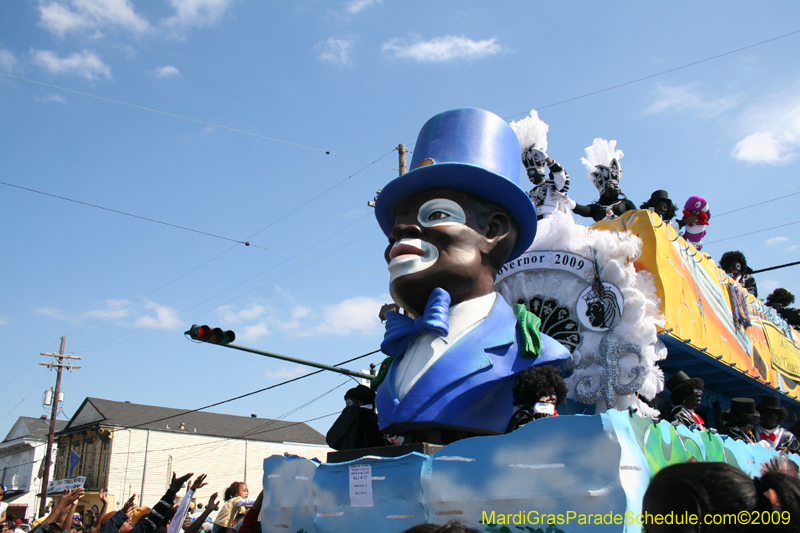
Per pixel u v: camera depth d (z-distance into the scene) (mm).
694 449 5043
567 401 7172
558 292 7531
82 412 43344
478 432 5609
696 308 7879
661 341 7246
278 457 5641
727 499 2133
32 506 45625
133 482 38312
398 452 4867
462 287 5984
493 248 6273
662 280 7238
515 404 5453
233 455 42719
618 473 3783
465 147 6352
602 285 7281
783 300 12859
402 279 6035
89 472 39562
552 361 5875
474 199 6324
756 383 9320
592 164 9688
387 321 6406
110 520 7410
